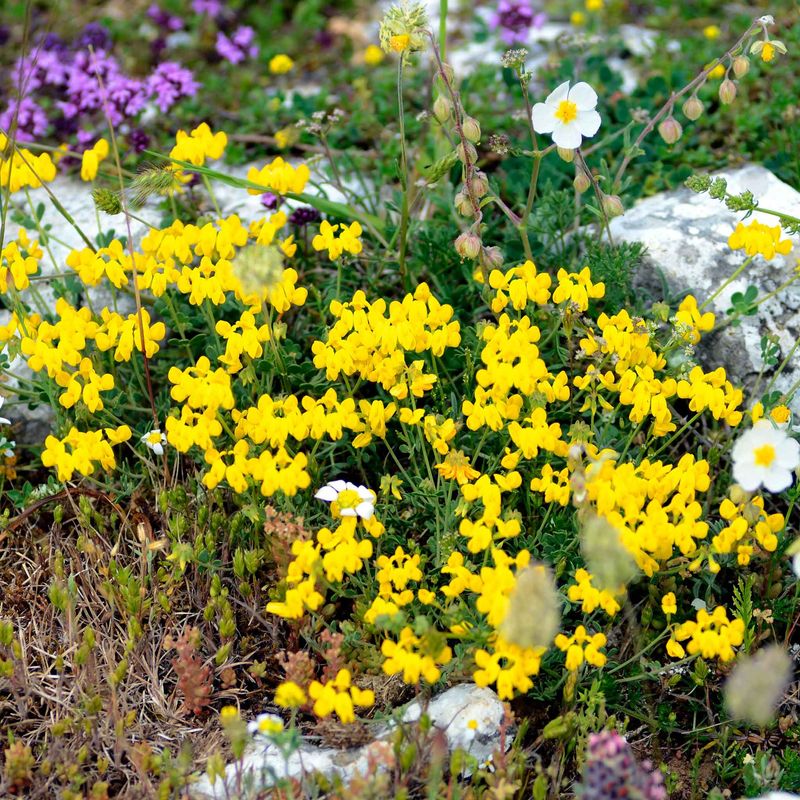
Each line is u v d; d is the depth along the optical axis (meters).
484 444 1.05
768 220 1.13
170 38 1.41
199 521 1.03
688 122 1.23
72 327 1.02
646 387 1.01
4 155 1.09
